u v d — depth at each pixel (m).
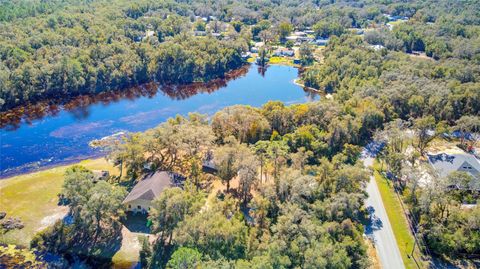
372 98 113.62
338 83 150.00
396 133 92.69
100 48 154.50
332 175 73.06
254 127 95.19
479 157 94.19
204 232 56.62
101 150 101.12
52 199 77.19
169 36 198.88
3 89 123.69
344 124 94.12
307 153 85.75
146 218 70.75
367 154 94.69
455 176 75.19
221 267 50.75
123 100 141.50
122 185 80.81
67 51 149.50
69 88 139.62
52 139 106.88
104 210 65.06
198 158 88.31
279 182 70.75
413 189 73.50
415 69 137.12
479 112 112.44
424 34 198.38
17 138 106.56
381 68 147.75
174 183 77.69
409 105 113.75
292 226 56.88
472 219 63.75
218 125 97.19
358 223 65.62
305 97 151.12
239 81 169.75
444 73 135.00
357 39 190.50
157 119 125.31
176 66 163.75
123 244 64.81
